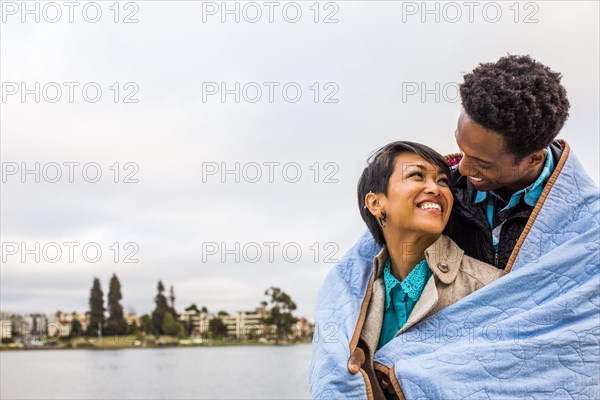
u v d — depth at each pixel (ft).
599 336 6.44
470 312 6.95
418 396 6.66
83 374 151.84
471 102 6.73
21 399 97.55
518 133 6.64
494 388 6.47
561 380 6.40
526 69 6.72
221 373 144.77
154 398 95.35
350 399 6.95
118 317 296.51
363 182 7.81
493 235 7.57
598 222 6.89
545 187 7.10
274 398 89.04
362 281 7.95
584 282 6.70
